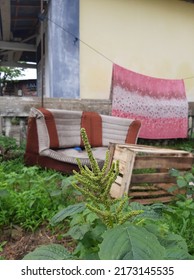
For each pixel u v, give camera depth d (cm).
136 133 457
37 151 388
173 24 719
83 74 611
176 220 217
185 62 740
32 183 296
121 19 648
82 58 609
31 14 773
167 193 293
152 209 151
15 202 246
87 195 110
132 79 576
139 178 275
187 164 303
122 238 92
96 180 107
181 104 635
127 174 270
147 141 620
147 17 682
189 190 270
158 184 300
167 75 716
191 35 746
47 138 382
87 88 616
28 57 1202
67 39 584
